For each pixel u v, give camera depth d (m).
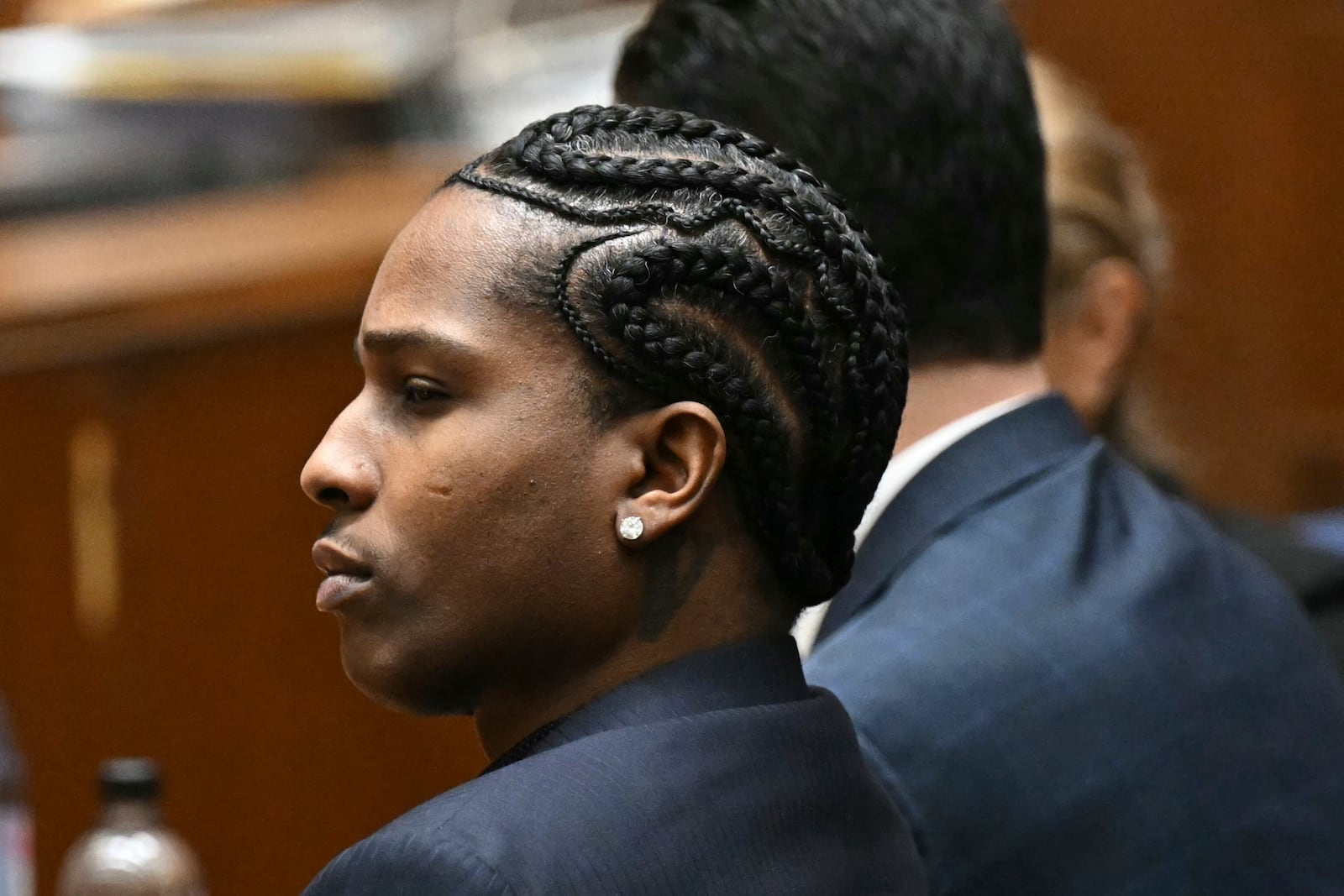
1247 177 11.99
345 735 7.13
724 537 2.94
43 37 10.91
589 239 2.86
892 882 3.07
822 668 4.07
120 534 6.94
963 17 4.46
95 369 6.85
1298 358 12.02
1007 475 4.48
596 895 2.66
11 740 6.98
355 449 2.91
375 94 11.07
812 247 2.97
